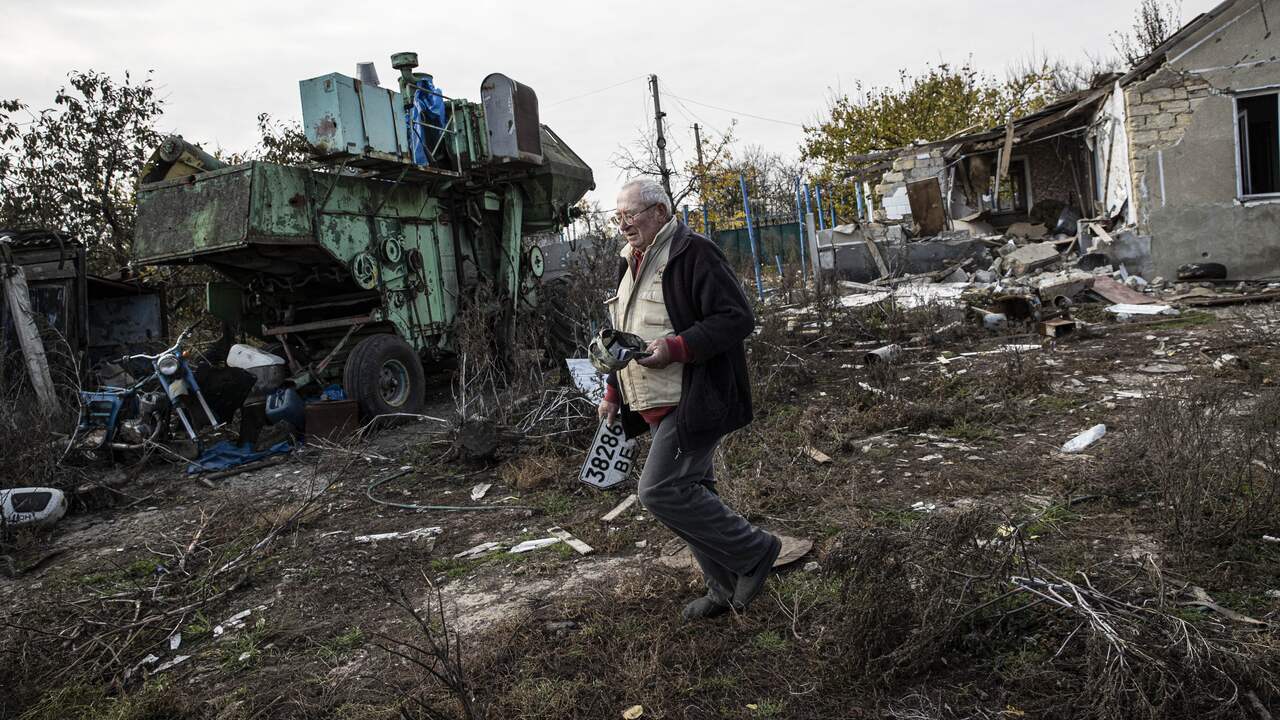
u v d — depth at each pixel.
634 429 2.91
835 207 22.31
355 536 4.38
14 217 12.73
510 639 2.88
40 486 5.52
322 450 6.39
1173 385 5.65
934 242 13.73
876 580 2.51
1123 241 11.91
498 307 8.80
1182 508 3.15
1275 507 3.10
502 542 4.04
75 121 13.30
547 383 6.59
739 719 2.32
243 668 2.99
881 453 4.73
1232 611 2.58
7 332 8.23
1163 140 11.77
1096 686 2.11
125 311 11.21
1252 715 2.08
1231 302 9.64
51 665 3.14
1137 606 2.43
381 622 3.26
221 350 8.48
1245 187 11.68
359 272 7.35
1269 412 3.93
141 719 2.69
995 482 4.05
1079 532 3.30
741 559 2.75
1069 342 7.91
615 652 2.71
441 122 8.00
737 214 24.14
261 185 6.56
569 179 9.98
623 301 2.82
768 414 5.94
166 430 6.67
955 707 2.26
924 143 16.03
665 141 23.92
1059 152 16.12
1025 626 2.56
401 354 7.45
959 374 6.65
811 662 2.52
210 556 4.23
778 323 8.30
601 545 3.79
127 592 3.77
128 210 13.62
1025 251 13.14
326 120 6.71
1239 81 11.39
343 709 2.58
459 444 5.64
